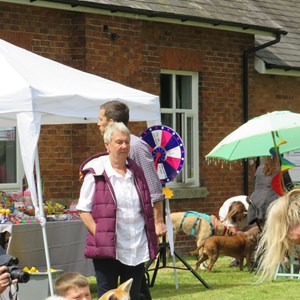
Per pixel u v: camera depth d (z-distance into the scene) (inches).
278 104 833.5
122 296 278.1
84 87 464.1
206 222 637.3
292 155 806.5
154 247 343.9
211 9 753.0
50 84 443.2
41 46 630.5
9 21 612.7
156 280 574.2
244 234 613.3
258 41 826.8
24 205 518.3
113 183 337.7
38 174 421.7
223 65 773.9
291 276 580.7
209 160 762.8
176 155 494.6
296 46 868.6
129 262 335.6
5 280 257.4
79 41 645.3
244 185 792.3
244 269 628.1
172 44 725.3
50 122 526.9
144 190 342.6
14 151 626.8
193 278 582.9
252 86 802.8
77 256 503.8
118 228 336.2
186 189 731.4
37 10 628.4
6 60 441.4
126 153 339.3
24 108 413.4
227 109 777.6
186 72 748.6
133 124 682.8
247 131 512.7
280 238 223.8
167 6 708.0
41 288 448.5
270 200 591.5
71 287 278.8
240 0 811.4
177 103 743.7
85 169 340.2
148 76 704.4
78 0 621.3
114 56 662.5
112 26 661.3
